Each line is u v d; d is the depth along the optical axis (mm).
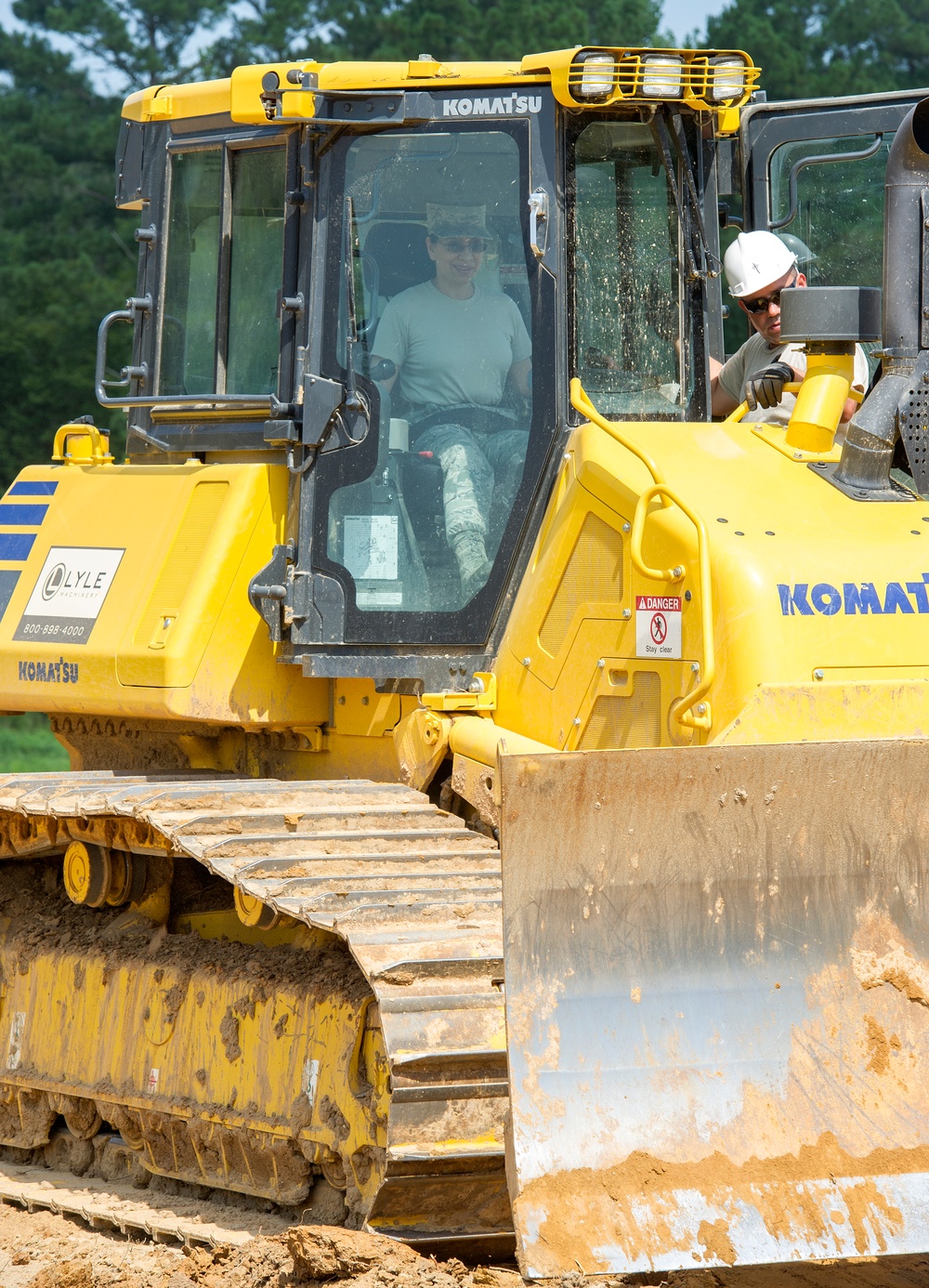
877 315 14484
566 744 14406
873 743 12070
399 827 14273
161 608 16078
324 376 15656
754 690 12867
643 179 15734
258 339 16547
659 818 11680
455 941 12328
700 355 15938
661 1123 11289
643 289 15734
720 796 11789
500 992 12086
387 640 15508
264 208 16547
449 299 15539
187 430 17062
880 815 12109
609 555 14180
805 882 11938
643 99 15219
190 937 17172
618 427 14859
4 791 16359
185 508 16469
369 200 15656
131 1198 16266
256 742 17234
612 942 11547
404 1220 12289
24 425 86125
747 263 16969
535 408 15305
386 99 15445
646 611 13781
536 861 11430
